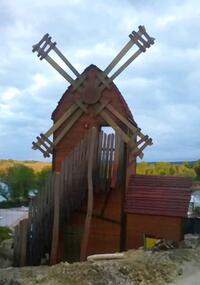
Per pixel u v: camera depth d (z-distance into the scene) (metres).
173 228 22.14
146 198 23.02
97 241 22.70
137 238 22.48
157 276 16.36
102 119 23.33
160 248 20.91
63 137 24.00
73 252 22.23
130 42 23.48
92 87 23.42
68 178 20.36
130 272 16.20
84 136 22.64
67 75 23.92
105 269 16.02
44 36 24.41
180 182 23.67
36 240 19.47
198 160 80.56
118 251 22.44
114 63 23.30
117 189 22.81
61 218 20.69
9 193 69.12
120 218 22.69
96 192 22.81
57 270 16.27
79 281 15.18
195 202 41.19
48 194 19.80
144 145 22.91
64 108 24.00
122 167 22.64
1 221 43.00
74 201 21.08
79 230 22.28
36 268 17.14
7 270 16.80
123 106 23.00
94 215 22.80
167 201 22.73
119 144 22.09
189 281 16.00
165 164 77.69
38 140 24.20
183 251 20.28
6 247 23.22
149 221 22.42
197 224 31.81
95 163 21.62
